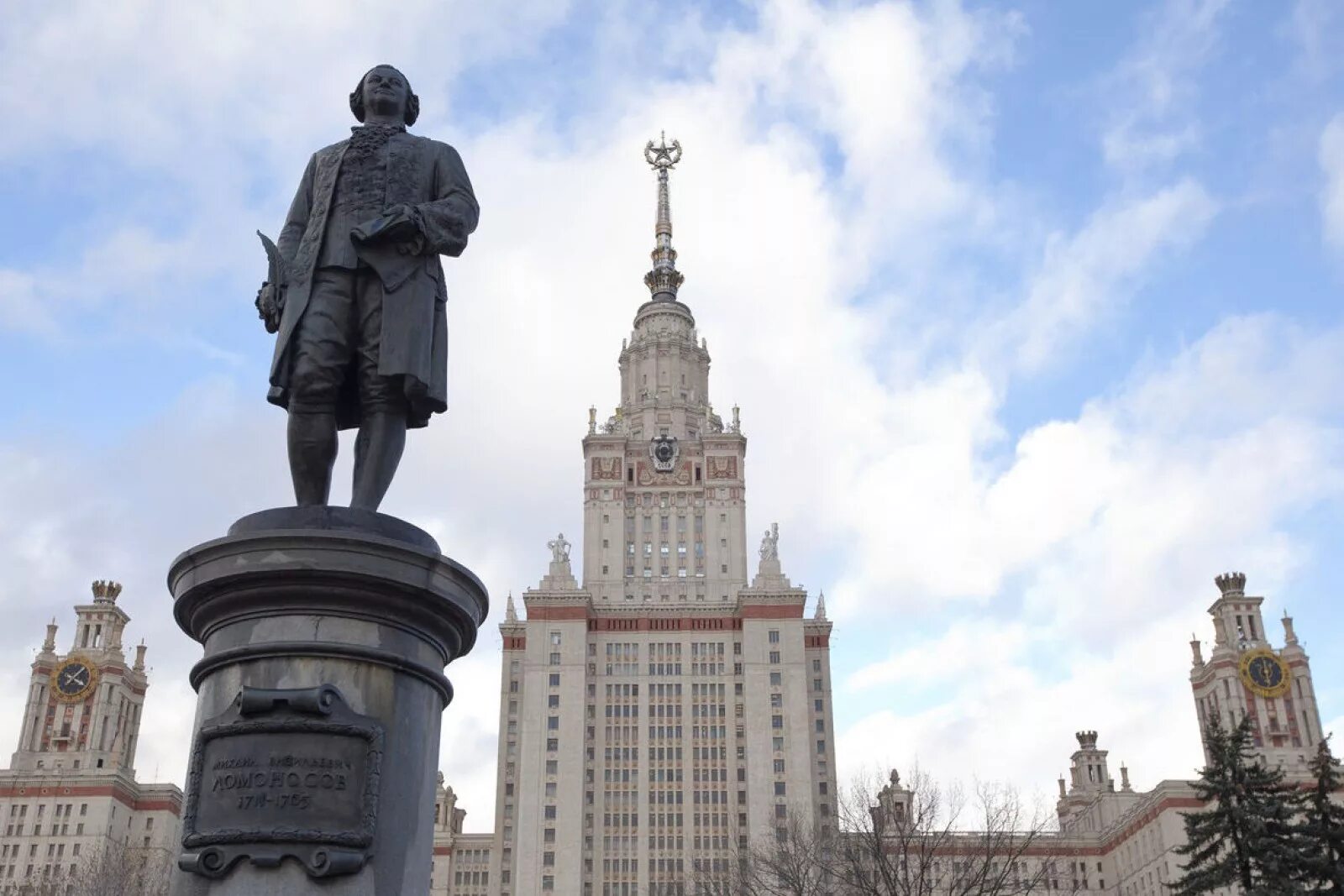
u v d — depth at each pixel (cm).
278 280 1177
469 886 17975
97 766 17038
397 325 1149
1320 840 6244
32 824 16088
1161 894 14400
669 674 16700
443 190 1213
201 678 1053
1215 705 15800
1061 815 18775
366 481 1134
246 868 956
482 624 1152
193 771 1002
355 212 1170
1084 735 19400
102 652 17800
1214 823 6397
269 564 1021
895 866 5669
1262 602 16412
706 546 17562
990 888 6091
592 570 17438
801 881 5934
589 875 15612
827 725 16712
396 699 1033
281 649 1015
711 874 10800
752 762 15950
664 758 16250
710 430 18750
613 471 18000
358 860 963
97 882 8538
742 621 16838
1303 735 15462
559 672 16412
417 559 1057
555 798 15762
